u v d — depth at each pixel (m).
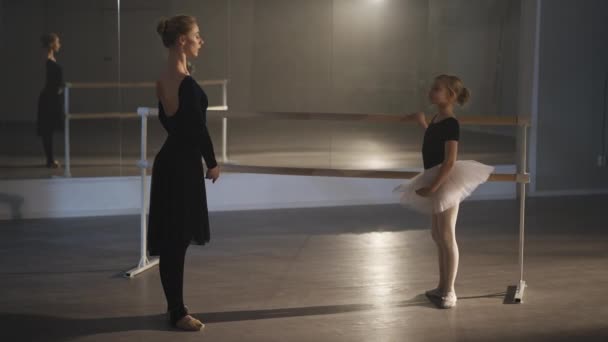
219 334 3.75
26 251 5.42
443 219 4.16
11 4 6.35
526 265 5.08
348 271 4.93
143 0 6.57
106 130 6.66
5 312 4.07
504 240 5.83
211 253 5.39
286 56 6.86
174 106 3.74
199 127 3.70
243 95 6.82
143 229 4.98
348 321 3.95
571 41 7.72
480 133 7.48
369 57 7.02
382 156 7.18
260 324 3.90
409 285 4.61
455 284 4.63
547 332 3.78
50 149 6.55
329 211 6.95
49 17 6.43
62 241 5.73
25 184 6.53
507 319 3.98
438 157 4.05
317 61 6.93
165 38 3.81
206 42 6.69
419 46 7.11
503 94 7.52
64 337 3.70
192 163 3.78
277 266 5.05
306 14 6.86
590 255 5.37
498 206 7.25
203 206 3.83
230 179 6.98
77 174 6.64
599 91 7.87
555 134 7.79
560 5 7.64
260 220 6.55
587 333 3.77
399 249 5.53
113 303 4.25
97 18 6.52
